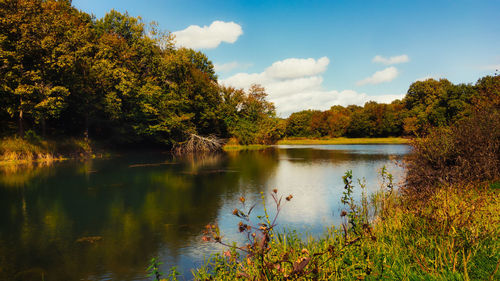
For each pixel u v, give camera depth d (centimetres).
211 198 1291
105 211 1088
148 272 606
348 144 7250
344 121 9931
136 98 3731
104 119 3719
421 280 353
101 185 1594
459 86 6488
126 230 877
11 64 2472
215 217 1003
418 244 473
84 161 2817
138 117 3894
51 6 3105
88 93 3288
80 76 3150
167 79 4544
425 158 1022
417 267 395
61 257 690
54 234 848
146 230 873
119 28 4194
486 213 540
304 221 923
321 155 3681
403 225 591
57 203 1206
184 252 704
